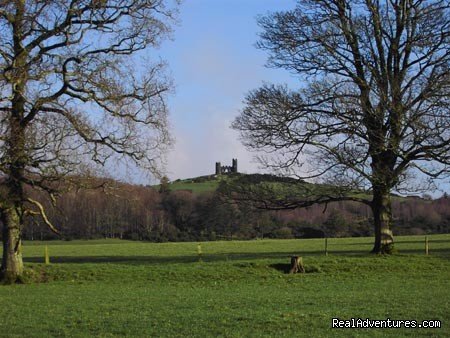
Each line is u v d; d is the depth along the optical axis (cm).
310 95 3127
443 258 3131
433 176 3080
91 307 1817
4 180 2534
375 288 2273
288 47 3225
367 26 3117
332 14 3183
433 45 3034
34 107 2486
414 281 2539
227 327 1382
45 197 2777
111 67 2608
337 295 2017
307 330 1337
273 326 1381
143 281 2709
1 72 2359
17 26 2438
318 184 3175
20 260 2752
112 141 2638
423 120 2909
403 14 3131
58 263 3288
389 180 3042
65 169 2492
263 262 2972
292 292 2189
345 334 1291
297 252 4309
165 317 1550
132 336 1322
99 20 2588
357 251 4278
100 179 2653
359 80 3123
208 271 2842
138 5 2647
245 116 3322
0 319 1609
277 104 3178
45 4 2453
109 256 4238
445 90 2864
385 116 2964
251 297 1995
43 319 1590
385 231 3291
